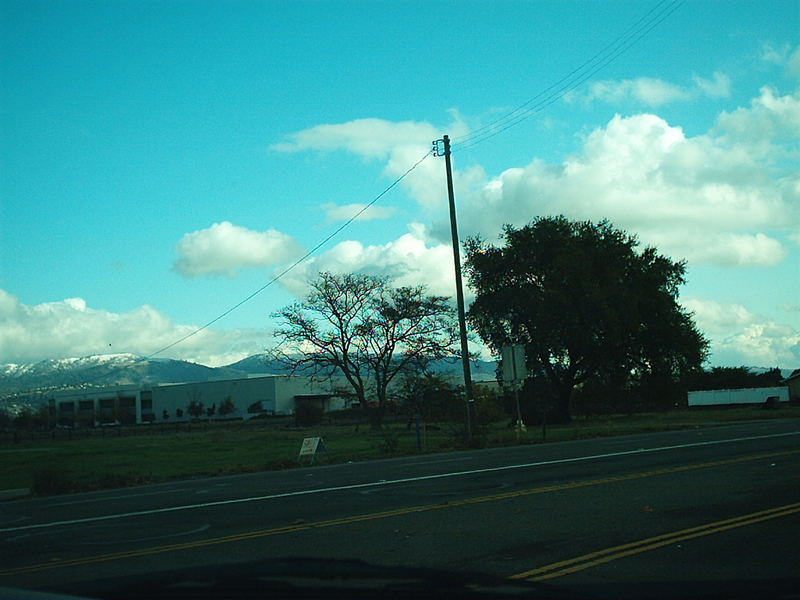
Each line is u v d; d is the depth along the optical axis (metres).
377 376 57.47
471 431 29.67
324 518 11.15
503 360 30.33
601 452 20.86
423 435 44.44
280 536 9.70
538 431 37.53
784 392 70.12
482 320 55.84
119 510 13.88
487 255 57.56
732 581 5.30
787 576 6.59
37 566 8.47
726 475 13.95
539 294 53.75
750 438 22.81
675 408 71.56
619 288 53.44
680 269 58.06
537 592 4.05
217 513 12.45
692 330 55.00
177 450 38.59
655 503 11.05
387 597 3.87
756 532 8.66
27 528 12.02
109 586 3.84
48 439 72.00
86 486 21.42
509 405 52.81
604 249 55.84
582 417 61.72
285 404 123.50
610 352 52.66
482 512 11.01
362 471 19.83
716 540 8.28
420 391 48.69
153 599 3.67
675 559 7.42
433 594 3.91
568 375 54.53
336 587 4.01
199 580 3.97
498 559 7.73
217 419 117.50
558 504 11.42
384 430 52.31
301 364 59.34
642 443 23.67
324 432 55.84
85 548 9.62
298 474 20.55
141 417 144.25
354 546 8.77
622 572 6.94
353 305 57.47
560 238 56.19
